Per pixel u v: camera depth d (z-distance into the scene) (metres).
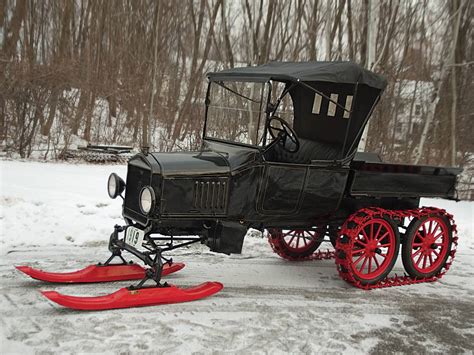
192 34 23.97
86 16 21.84
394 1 16.09
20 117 15.29
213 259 6.67
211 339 4.26
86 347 3.94
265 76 5.19
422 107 16.84
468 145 16.38
